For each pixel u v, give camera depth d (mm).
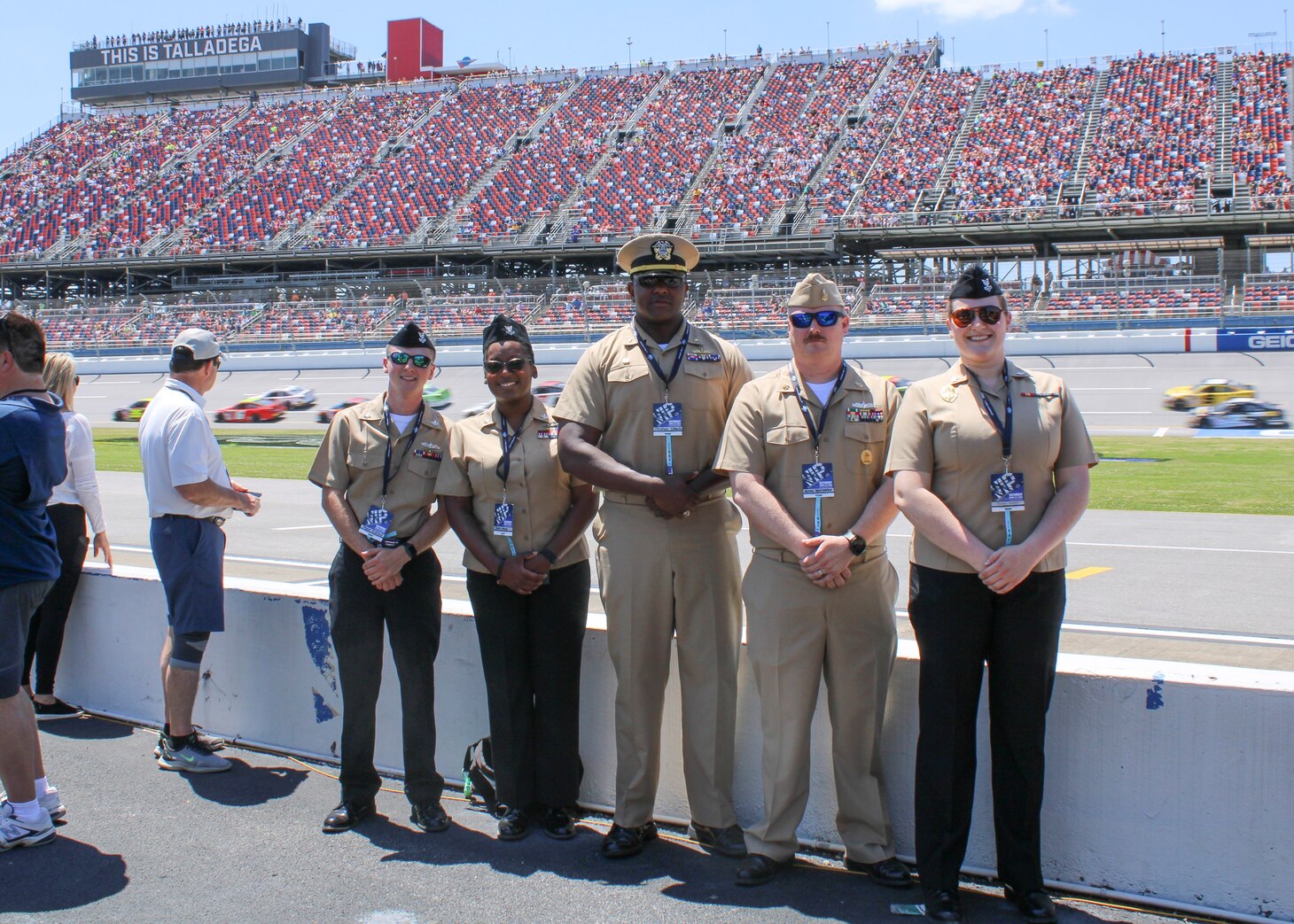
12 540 3484
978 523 2982
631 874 3291
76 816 3771
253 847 3510
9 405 3486
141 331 42219
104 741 4598
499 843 3549
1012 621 2943
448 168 46719
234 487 4281
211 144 52062
